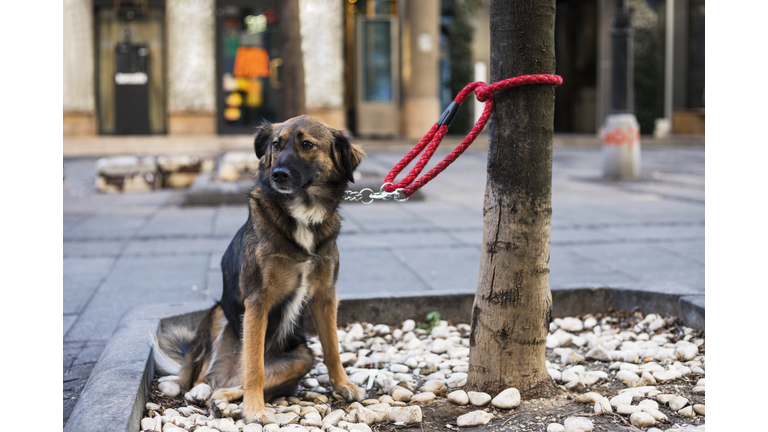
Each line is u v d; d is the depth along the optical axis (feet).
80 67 67.21
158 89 70.49
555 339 13.73
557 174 48.24
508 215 10.03
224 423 9.41
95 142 63.10
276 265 9.99
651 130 83.66
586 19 88.12
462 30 79.10
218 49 69.97
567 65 90.79
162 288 18.28
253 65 70.95
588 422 9.36
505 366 10.37
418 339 14.34
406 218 30.55
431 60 73.36
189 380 11.21
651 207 33.27
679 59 84.12
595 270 20.36
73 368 12.50
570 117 91.20
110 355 10.77
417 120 73.92
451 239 25.62
